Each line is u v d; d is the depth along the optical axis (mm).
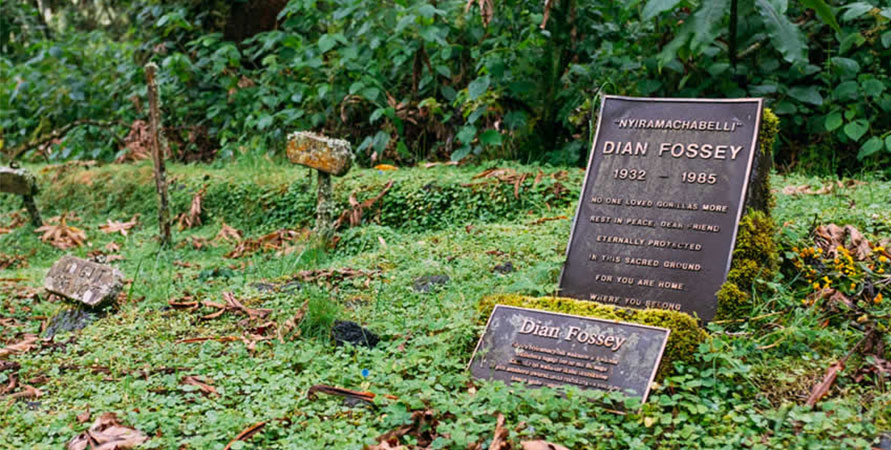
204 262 8047
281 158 10445
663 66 7973
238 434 4012
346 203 8555
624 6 8664
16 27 16516
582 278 5281
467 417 3918
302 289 6129
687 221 5105
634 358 4406
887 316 4789
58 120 13281
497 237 6848
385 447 3773
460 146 9930
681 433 3857
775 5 7547
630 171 5344
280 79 11000
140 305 6285
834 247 5555
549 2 7438
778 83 8633
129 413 4219
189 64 11336
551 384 4445
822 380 4332
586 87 8938
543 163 9016
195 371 4848
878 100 8211
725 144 5164
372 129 10492
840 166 8617
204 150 11797
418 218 8195
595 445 3857
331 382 4609
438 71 9680
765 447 3734
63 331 5934
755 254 4984
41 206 10797
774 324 4824
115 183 10602
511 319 4812
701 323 4887
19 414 4414
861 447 3633
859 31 8414
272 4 12289
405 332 5164
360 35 10250
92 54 14250
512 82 9023
